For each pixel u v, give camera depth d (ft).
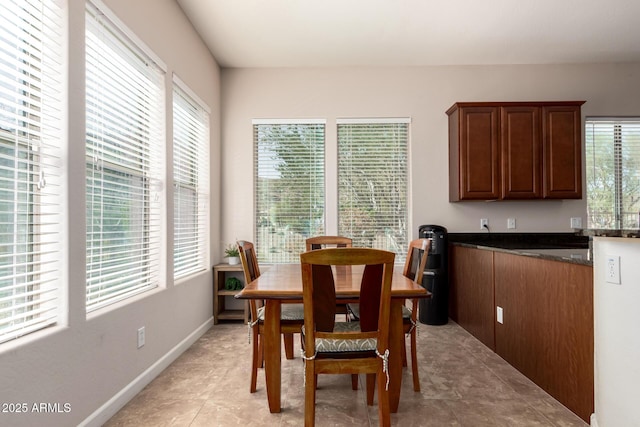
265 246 12.69
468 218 12.48
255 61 12.17
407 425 5.66
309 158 12.76
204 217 11.23
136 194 7.29
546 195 11.19
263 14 9.33
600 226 12.30
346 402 6.44
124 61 6.67
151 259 7.78
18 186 4.55
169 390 6.86
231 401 6.44
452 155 12.15
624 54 11.76
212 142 11.71
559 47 11.22
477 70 12.55
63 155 4.97
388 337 5.62
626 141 12.42
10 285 4.46
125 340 6.38
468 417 5.90
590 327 5.62
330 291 5.31
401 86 12.64
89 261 5.77
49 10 4.83
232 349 9.21
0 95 4.28
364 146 12.72
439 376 7.55
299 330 6.62
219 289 11.82
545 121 11.25
